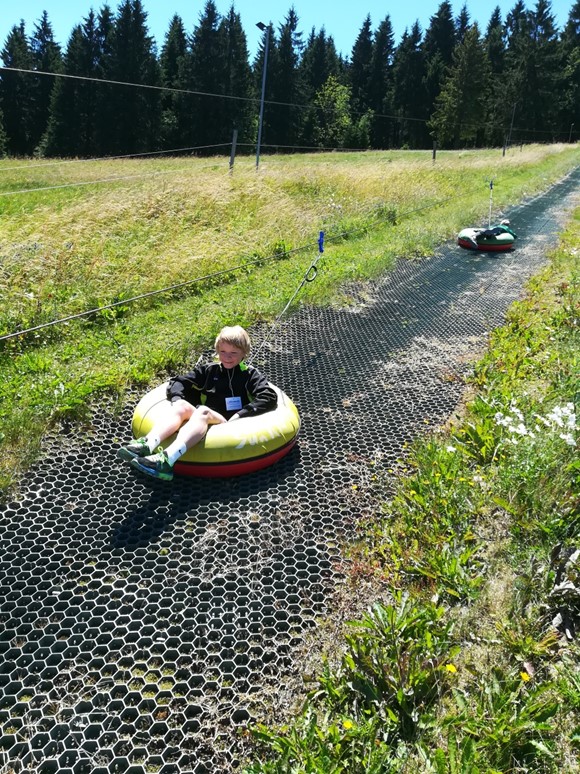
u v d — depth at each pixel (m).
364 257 9.71
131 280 7.63
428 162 22.78
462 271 9.41
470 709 2.41
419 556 3.26
